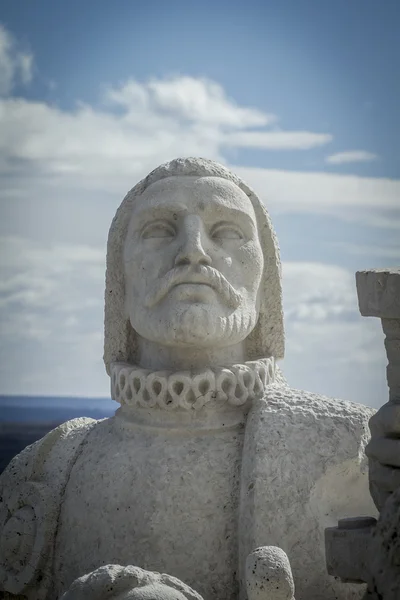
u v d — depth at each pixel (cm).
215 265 717
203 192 725
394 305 604
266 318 745
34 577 720
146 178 746
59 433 761
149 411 716
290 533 672
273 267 743
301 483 680
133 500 695
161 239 726
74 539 713
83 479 719
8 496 750
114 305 748
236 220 727
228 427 708
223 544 681
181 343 709
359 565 584
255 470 681
